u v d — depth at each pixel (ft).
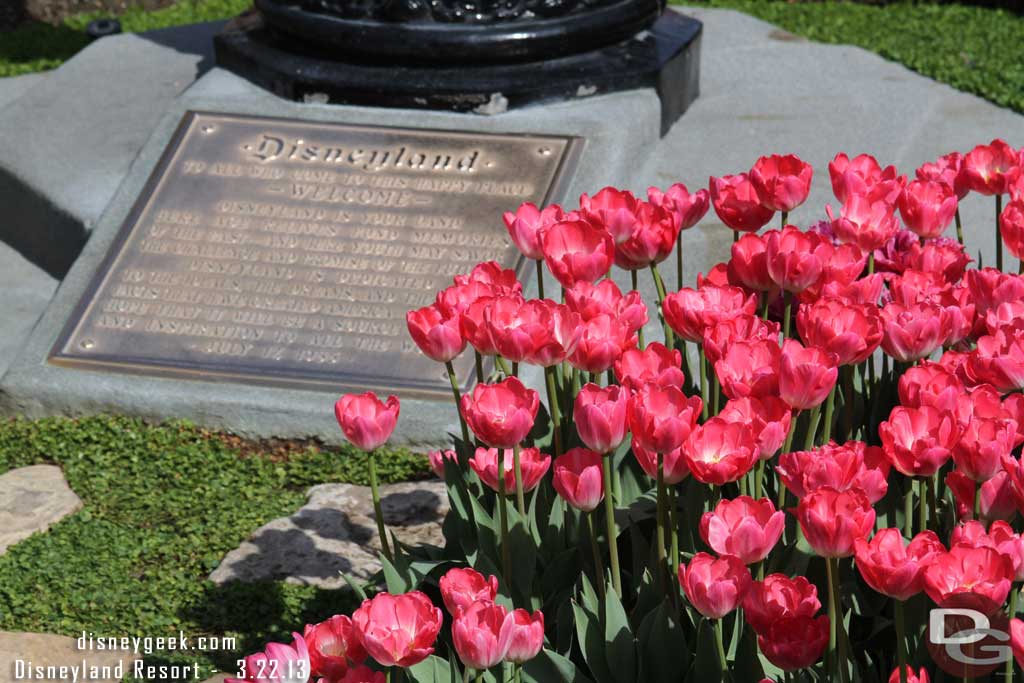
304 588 12.30
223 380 14.97
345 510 13.56
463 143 17.21
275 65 18.42
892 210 9.34
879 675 8.22
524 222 9.15
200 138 17.66
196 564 12.74
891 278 9.56
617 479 9.20
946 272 9.59
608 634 7.72
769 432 7.17
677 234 10.02
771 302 11.27
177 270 16.03
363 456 14.40
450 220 16.16
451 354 8.69
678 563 8.09
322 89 17.99
